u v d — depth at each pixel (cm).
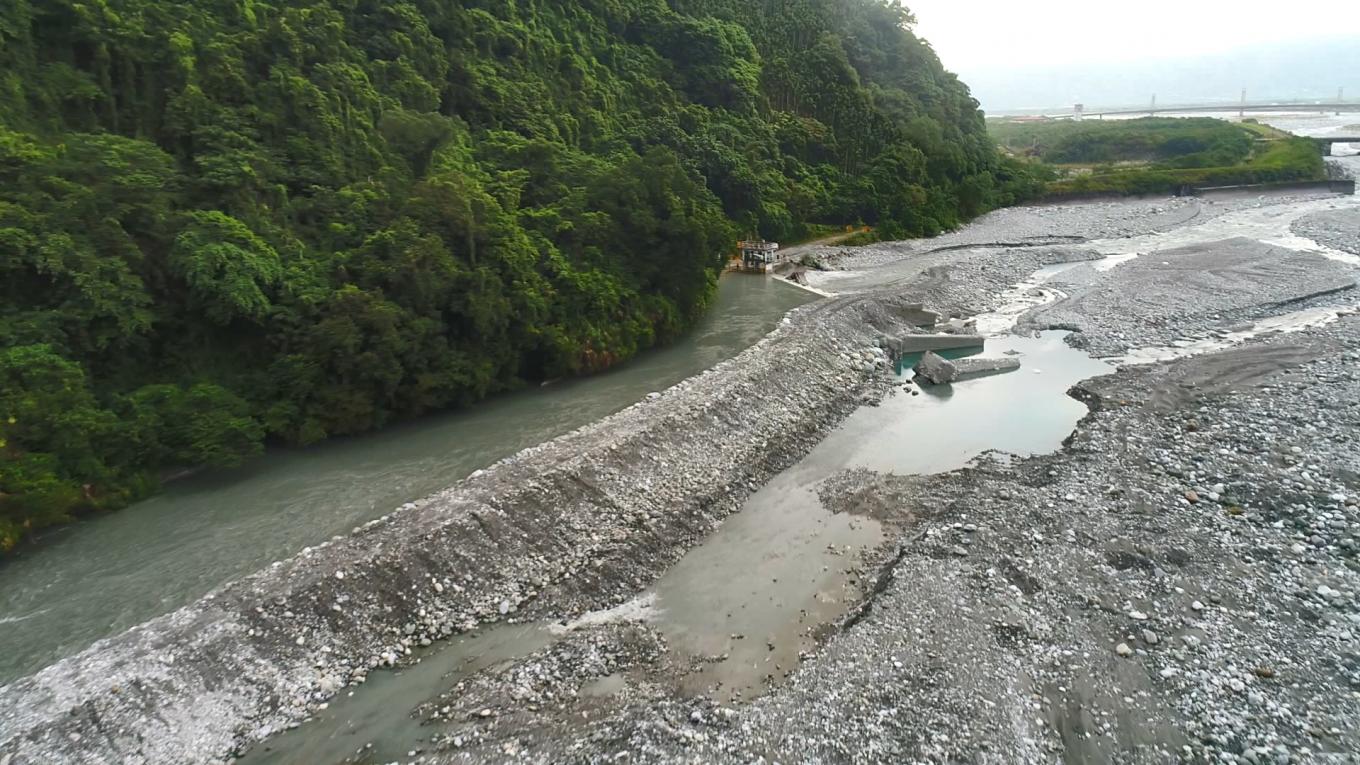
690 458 3139
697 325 5134
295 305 3122
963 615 2191
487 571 2370
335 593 2158
